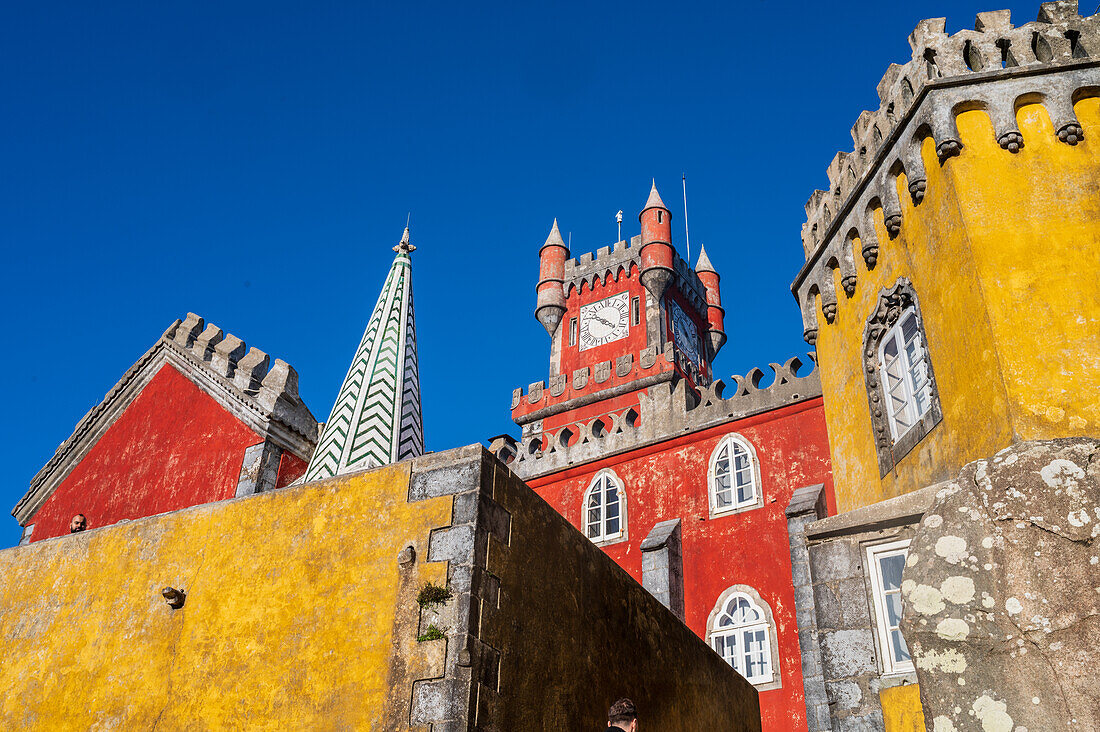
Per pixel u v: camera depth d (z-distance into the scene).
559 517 10.23
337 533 9.18
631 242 54.56
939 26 14.38
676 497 25.19
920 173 14.07
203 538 9.94
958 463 12.30
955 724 9.97
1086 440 10.55
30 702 9.70
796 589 19.45
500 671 8.23
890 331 14.91
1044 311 11.96
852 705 12.27
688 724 12.45
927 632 10.54
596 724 9.77
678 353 50.41
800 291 18.11
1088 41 13.82
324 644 8.52
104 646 9.70
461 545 8.50
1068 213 12.63
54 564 10.75
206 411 21.70
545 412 47.47
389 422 16.20
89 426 23.78
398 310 18.05
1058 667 9.59
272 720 8.32
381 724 7.84
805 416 23.88
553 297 54.50
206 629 9.20
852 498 15.38
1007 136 13.19
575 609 10.01
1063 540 10.05
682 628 13.34
